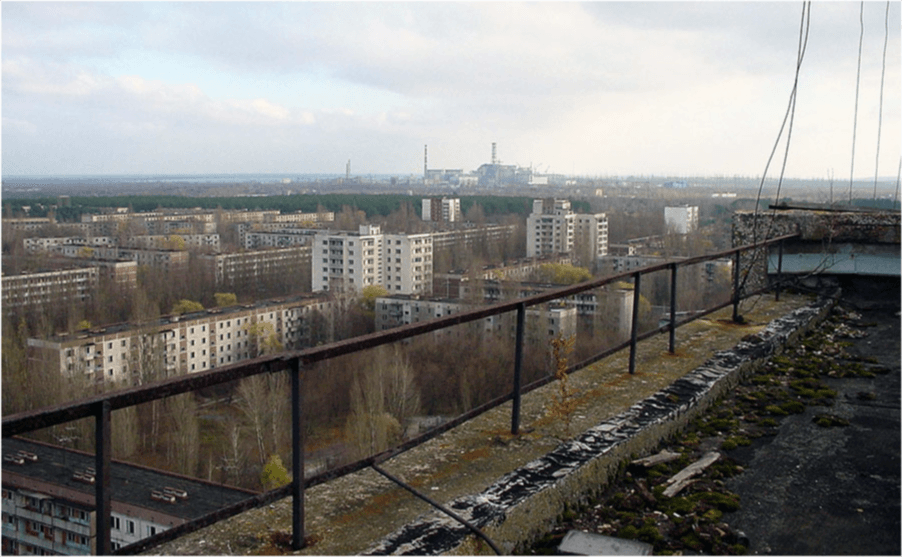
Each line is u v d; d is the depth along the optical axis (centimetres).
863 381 452
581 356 2927
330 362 2719
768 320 599
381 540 233
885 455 332
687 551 253
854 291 720
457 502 260
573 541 258
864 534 261
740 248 589
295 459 235
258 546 239
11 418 165
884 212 708
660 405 374
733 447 349
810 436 361
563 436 335
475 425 354
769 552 252
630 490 304
